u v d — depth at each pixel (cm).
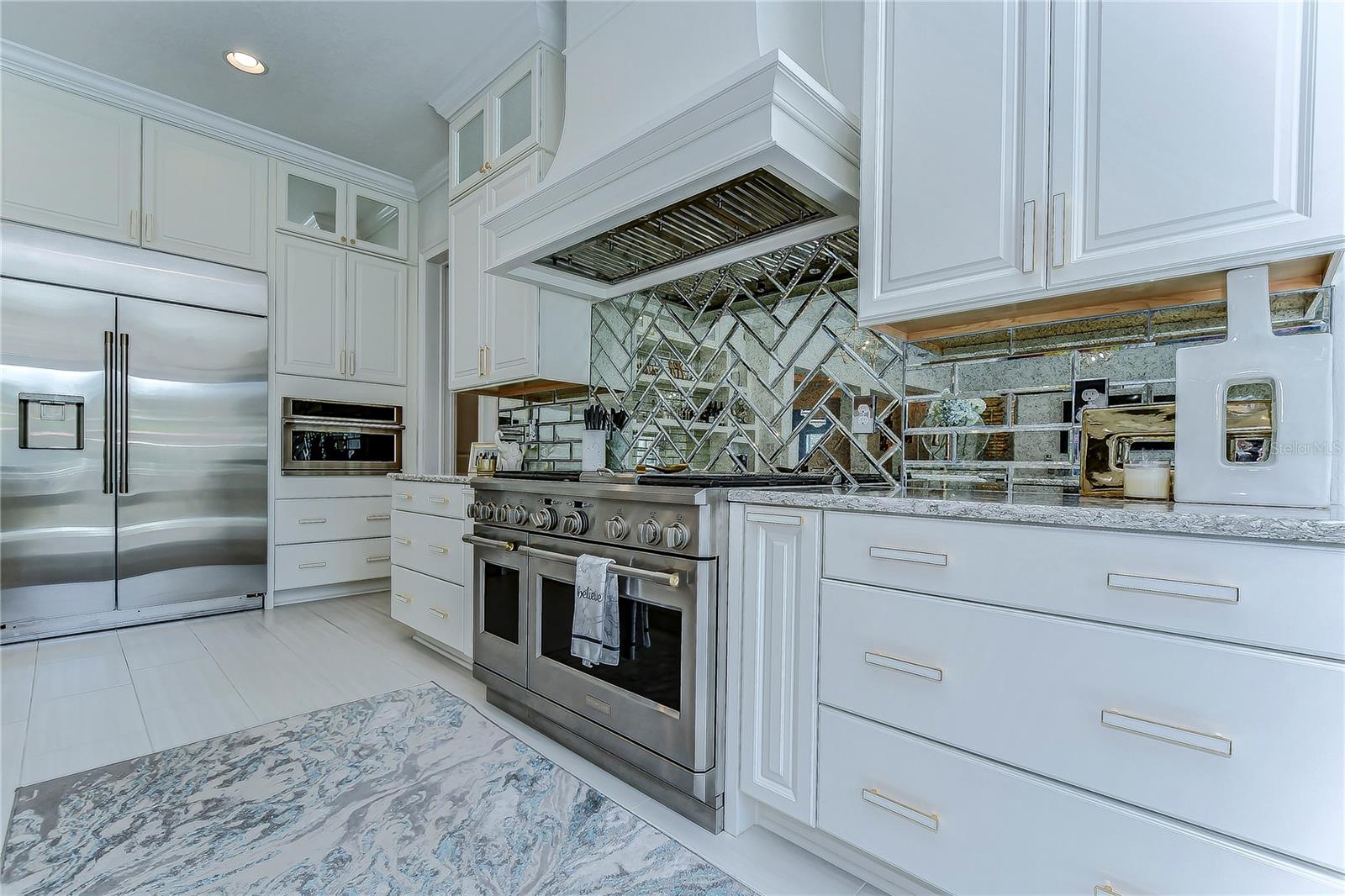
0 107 272
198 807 154
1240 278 108
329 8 245
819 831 137
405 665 261
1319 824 78
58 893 123
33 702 216
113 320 294
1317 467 101
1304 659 79
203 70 285
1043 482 153
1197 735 86
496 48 267
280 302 352
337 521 371
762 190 164
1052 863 99
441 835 144
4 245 269
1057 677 99
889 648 119
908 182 140
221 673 247
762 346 214
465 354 302
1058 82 118
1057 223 118
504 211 210
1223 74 101
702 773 148
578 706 181
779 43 163
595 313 280
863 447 186
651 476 191
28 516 273
